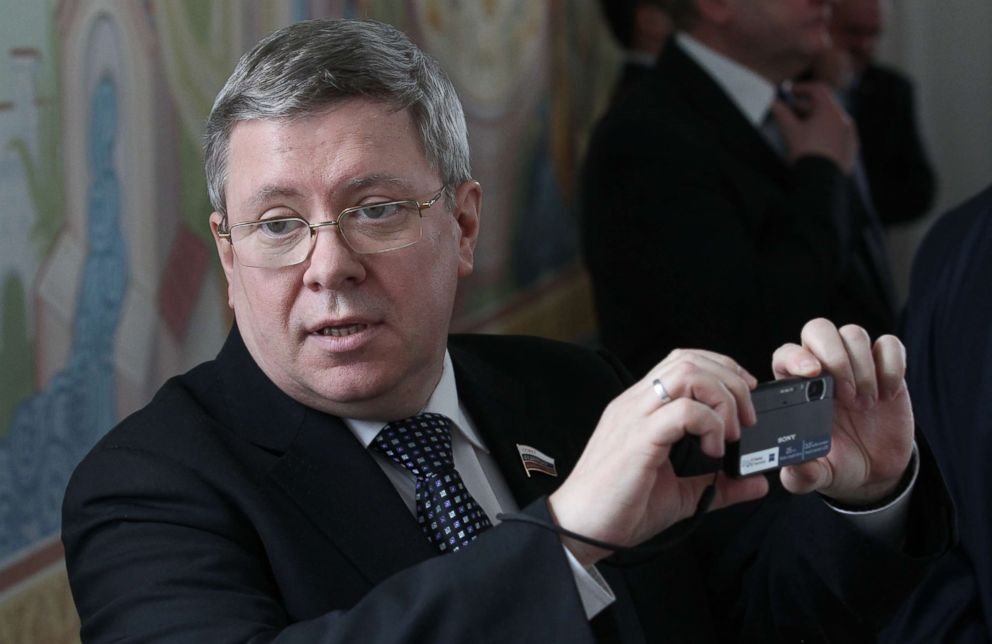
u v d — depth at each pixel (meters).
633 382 3.45
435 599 2.20
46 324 4.08
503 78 7.19
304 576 2.57
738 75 6.17
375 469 2.73
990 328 3.69
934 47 9.70
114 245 4.37
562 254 8.04
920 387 3.90
